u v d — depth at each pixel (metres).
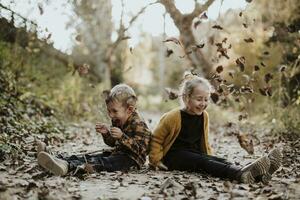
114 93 5.05
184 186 4.12
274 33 9.33
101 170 4.80
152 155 5.04
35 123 8.55
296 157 5.89
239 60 6.28
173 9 9.75
